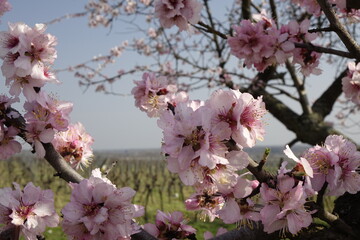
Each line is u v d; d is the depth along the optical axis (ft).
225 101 0.96
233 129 0.96
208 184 1.06
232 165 0.97
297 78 3.48
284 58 1.87
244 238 1.26
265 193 1.06
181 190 6.72
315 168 1.21
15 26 1.28
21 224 1.12
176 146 0.92
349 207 1.41
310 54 1.90
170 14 1.73
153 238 1.16
